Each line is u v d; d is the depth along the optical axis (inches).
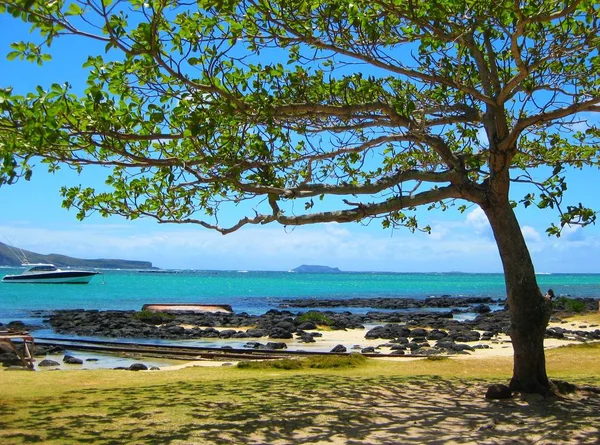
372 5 411.5
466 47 422.6
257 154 374.0
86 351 845.8
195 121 329.1
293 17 374.3
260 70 397.1
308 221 377.1
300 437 300.7
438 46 445.1
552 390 390.9
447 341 994.1
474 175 507.2
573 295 3280.0
